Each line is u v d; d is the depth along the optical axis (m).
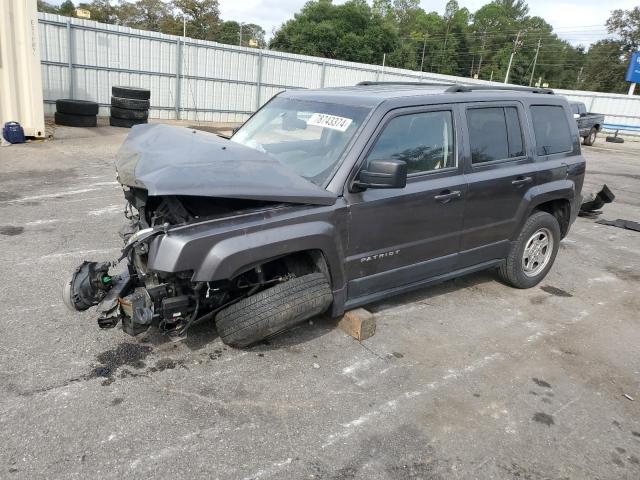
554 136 5.41
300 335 4.11
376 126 3.87
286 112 4.55
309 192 3.51
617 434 3.24
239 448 2.84
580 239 7.78
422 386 3.58
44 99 18.19
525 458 2.96
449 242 4.50
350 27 69.56
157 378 3.39
